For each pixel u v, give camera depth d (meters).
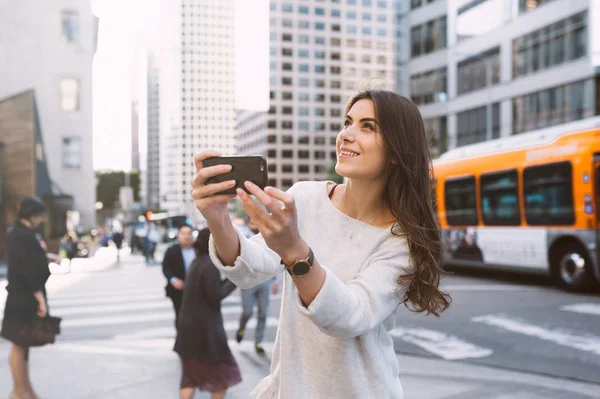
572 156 10.48
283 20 127.31
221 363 4.25
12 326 4.15
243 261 1.41
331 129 129.25
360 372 1.47
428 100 44.41
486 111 38.34
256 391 1.69
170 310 9.86
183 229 6.14
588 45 29.84
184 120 92.69
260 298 6.54
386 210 1.59
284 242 1.18
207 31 74.94
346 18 129.88
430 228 1.54
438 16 43.34
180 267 6.13
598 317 8.16
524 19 34.59
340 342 1.46
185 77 89.38
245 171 1.26
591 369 5.60
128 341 7.27
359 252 1.51
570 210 10.50
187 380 4.23
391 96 1.54
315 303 1.19
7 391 4.58
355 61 130.50
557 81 32.09
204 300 4.28
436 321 8.17
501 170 12.38
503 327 7.65
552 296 10.26
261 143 129.25
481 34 38.78
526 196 11.62
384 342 1.57
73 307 10.22
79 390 4.83
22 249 4.14
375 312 1.36
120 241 20.78
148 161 85.25
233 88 105.81
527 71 34.47
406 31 47.00
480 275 14.16
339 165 1.53
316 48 128.75
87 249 20.73
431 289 1.50
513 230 11.95
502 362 5.95
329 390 1.47
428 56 44.59
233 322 8.51
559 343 6.70
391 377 1.53
